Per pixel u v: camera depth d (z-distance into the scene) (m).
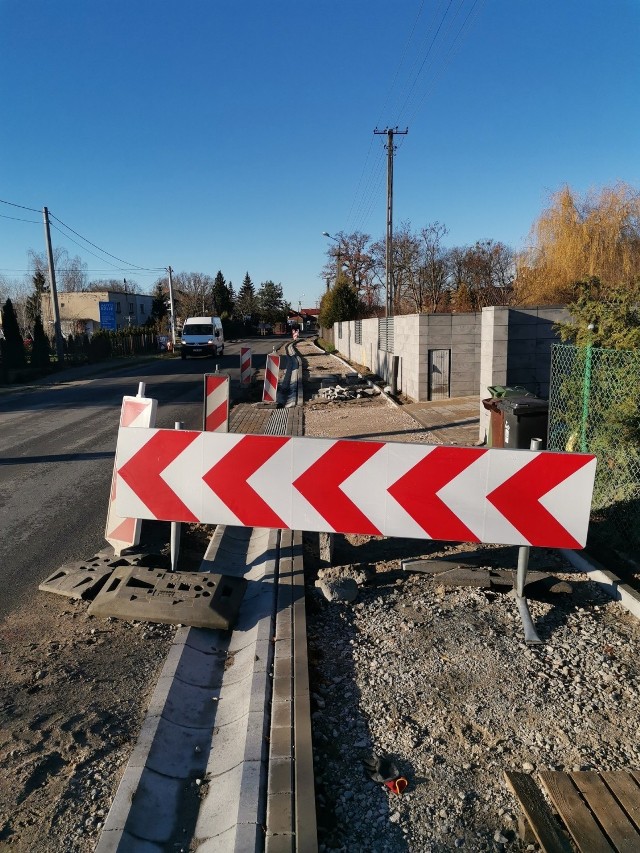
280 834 2.48
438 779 2.90
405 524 4.55
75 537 6.38
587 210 23.14
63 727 3.28
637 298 6.76
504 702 3.46
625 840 2.43
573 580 5.07
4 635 4.33
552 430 7.22
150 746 3.06
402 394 17.70
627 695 3.52
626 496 5.80
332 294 48.34
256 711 3.26
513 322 10.96
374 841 2.55
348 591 4.74
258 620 4.36
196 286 95.38
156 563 5.45
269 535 6.05
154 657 4.01
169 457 4.77
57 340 30.52
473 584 4.93
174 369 29.78
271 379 16.22
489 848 2.52
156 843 2.54
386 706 3.45
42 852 2.48
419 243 53.59
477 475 4.43
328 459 4.59
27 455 10.45
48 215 29.95
